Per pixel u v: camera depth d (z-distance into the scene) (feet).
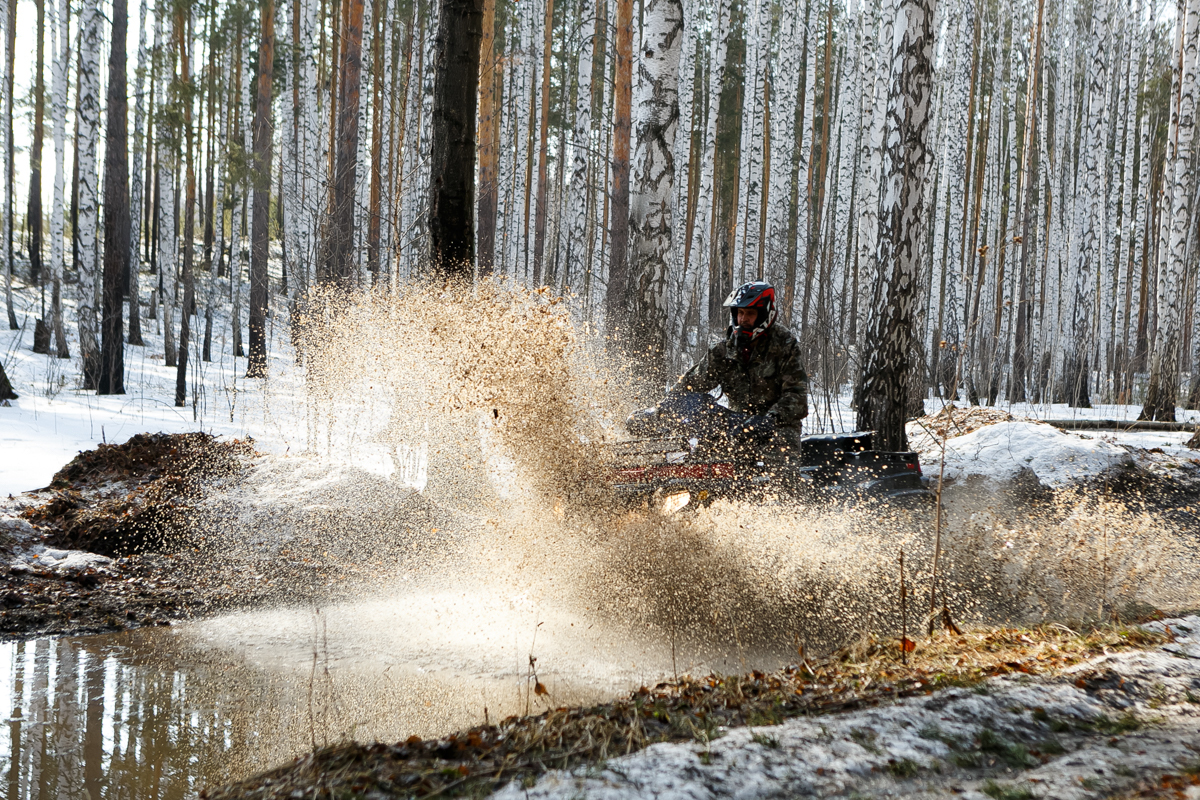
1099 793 7.35
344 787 7.50
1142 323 113.09
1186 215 58.65
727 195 117.29
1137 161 109.60
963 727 8.98
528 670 13.80
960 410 41.19
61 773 10.44
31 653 15.11
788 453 19.04
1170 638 12.72
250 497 23.72
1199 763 7.98
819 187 120.67
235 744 11.26
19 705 12.67
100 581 19.48
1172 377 57.82
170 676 13.89
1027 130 87.04
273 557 21.35
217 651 15.14
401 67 90.22
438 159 25.50
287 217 76.84
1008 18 109.60
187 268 73.26
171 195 76.43
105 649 15.35
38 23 102.42
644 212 29.81
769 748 8.33
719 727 9.18
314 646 15.23
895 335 29.63
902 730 8.85
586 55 64.90
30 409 45.96
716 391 27.14
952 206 81.20
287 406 47.83
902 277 29.63
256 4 79.20
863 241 60.34
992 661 11.85
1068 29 99.40
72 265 114.42
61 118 73.20
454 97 25.40
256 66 101.09
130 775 10.40
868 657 12.96
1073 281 84.74
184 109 76.28
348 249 55.47
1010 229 93.20
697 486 17.56
